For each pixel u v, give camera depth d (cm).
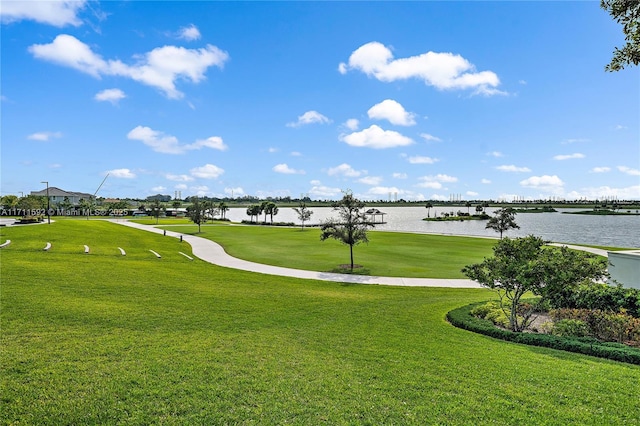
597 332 1078
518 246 1145
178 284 1656
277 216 15275
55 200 13075
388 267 2567
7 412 533
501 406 577
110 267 1947
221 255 3109
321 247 3691
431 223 11144
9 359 712
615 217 14188
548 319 1262
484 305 1340
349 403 583
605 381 677
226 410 556
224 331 987
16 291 1256
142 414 539
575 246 3628
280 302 1416
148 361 732
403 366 746
